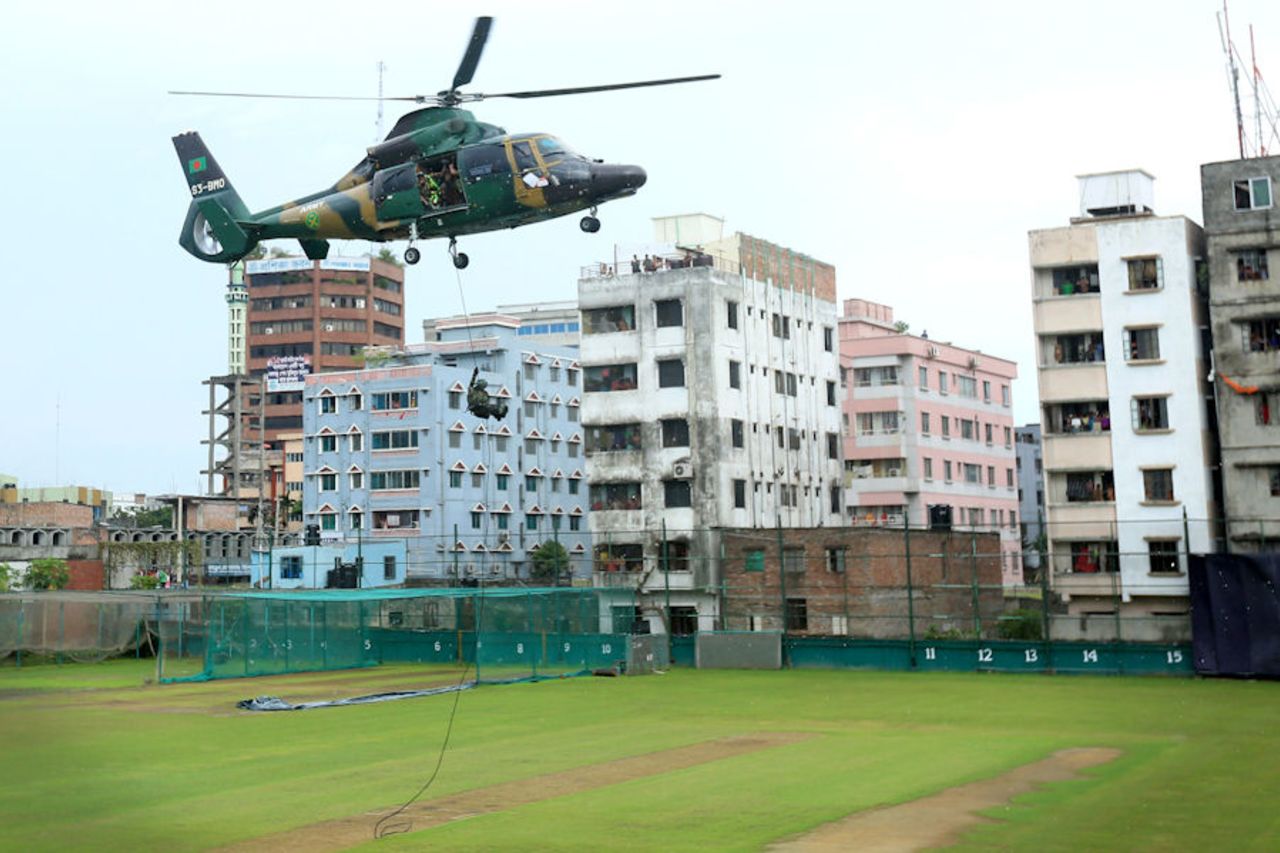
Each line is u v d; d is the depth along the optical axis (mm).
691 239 70062
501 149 34406
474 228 35594
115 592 47531
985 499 90625
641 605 61344
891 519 79438
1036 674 43250
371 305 141000
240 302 141000
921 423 83312
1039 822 17516
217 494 122500
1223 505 53250
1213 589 41094
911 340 82625
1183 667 41438
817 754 24797
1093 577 53781
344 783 21688
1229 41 54969
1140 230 55062
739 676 44219
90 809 19328
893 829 17047
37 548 82500
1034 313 56531
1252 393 51625
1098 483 55406
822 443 71000
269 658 46188
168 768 23562
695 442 62000
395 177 35594
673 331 62938
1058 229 56375
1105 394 55188
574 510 95000
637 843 16312
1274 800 19188
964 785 20719
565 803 19438
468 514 85250
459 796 20234
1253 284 52062
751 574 59812
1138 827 17109
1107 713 31656
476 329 101438
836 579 58281
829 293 73562
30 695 38125
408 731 29250
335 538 84375
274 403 135250
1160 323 54562
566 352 96562
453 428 84875
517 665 47281
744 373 64688
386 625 57594
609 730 29250
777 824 17469
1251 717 30625
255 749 26234
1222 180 52812
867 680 42000
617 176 34625
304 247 40094
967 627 59750
